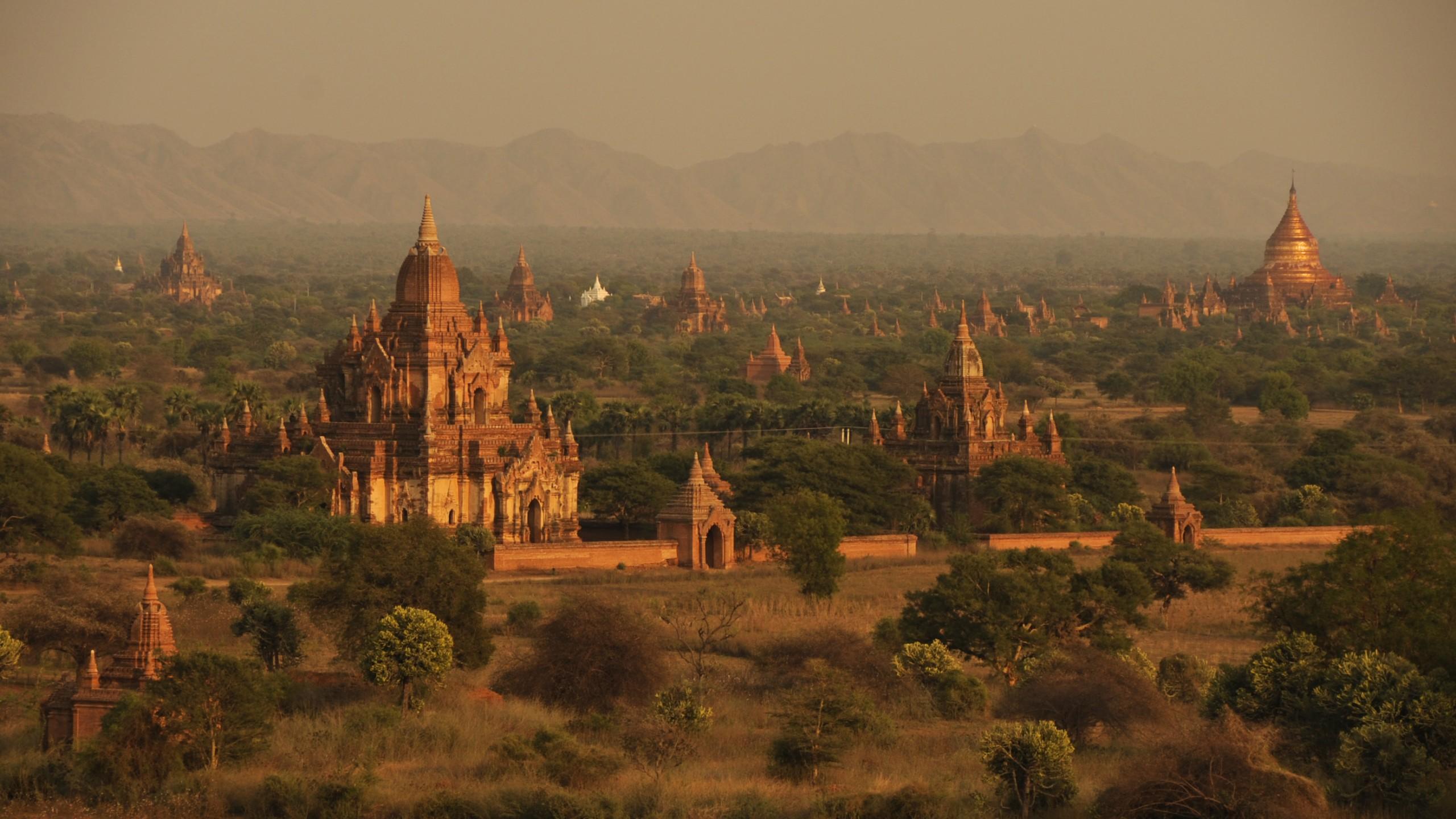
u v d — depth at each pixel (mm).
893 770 186625
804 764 186500
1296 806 161000
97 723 181125
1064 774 171625
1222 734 166125
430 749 189750
